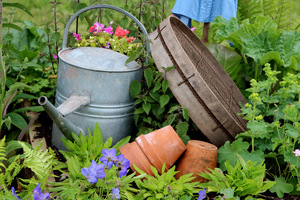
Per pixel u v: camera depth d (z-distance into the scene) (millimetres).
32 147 1942
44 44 2527
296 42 2301
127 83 1966
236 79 2570
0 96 1964
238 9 3186
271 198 1743
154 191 1615
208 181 1773
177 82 1888
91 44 2311
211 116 1861
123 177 1682
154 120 2115
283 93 1938
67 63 1921
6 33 2943
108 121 1972
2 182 1602
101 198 1581
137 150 1775
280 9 3141
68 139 1895
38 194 1452
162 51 1945
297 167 1703
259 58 2287
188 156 1790
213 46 2547
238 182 1623
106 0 2627
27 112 2486
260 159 1769
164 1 2742
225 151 1838
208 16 2711
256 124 1743
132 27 2676
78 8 2447
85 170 1461
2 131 2350
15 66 2389
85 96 1910
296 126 1737
